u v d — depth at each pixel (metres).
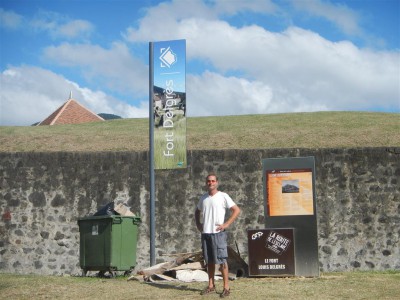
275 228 12.56
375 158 16.27
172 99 13.73
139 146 20.30
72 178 17.02
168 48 13.77
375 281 11.36
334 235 16.12
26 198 17.06
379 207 16.11
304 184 12.71
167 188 16.78
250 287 10.55
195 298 9.51
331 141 20.19
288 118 25.34
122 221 13.39
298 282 11.28
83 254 13.72
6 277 12.64
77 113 35.22
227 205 9.85
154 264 13.65
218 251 9.63
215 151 16.81
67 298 9.75
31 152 17.20
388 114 25.91
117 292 10.20
